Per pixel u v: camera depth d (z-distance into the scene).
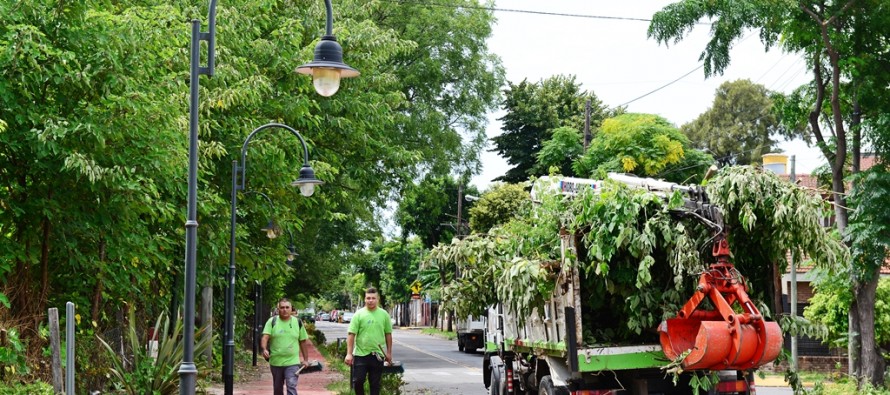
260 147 20.81
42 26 13.27
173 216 16.55
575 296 12.91
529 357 16.78
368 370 14.74
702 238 12.52
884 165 23.64
